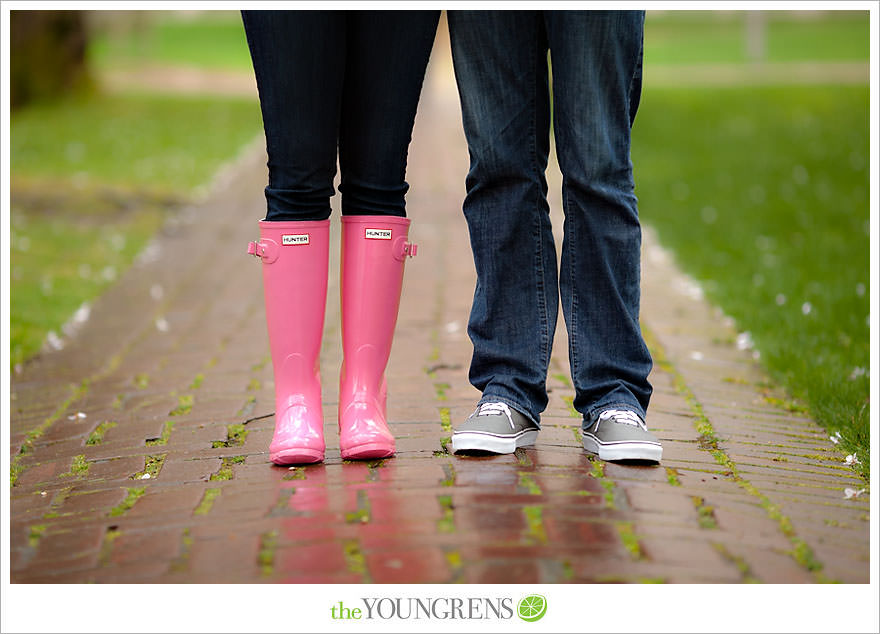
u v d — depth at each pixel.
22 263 9.61
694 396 5.42
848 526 3.55
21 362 6.65
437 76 41.19
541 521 3.42
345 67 3.88
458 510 3.51
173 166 16.89
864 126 20.36
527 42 3.91
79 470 4.43
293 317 4.05
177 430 4.94
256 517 3.54
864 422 4.75
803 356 6.08
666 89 29.88
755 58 42.78
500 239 4.07
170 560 3.27
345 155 4.04
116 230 11.59
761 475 4.07
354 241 4.08
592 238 4.03
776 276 8.79
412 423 4.74
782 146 18.28
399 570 3.09
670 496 3.68
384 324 4.13
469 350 6.46
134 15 43.28
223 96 30.33
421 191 13.96
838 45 48.75
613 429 4.02
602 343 4.11
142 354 6.82
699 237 10.88
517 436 4.13
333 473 3.97
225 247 10.78
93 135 20.78
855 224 11.32
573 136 3.90
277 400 4.15
